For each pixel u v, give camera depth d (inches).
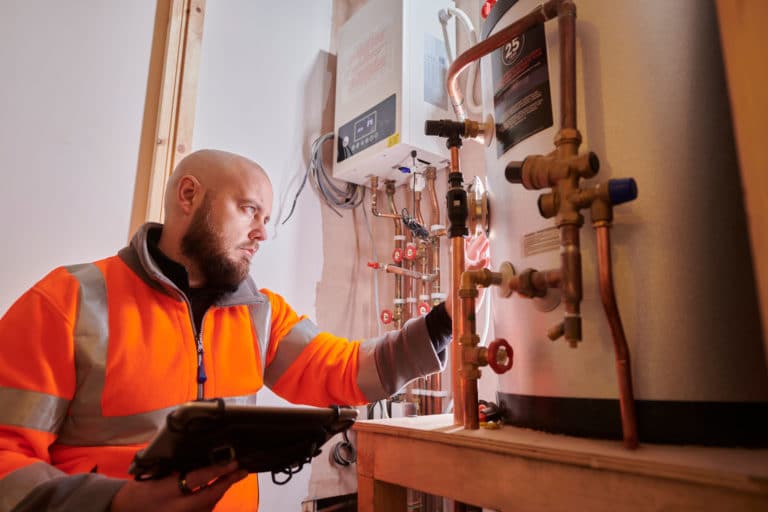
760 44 13.6
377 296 68.7
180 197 36.6
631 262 19.0
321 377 39.2
